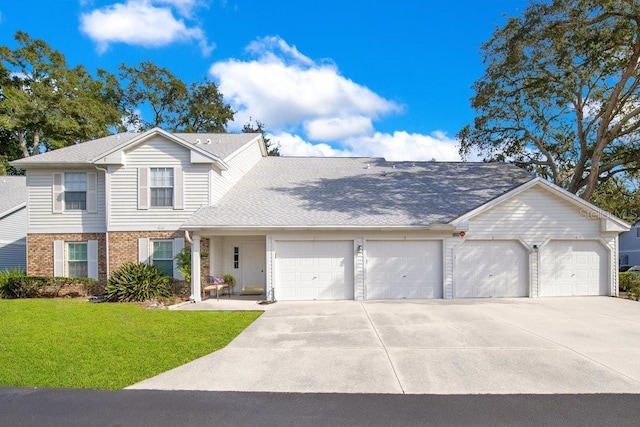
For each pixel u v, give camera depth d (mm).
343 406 5090
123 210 15711
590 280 15023
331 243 14531
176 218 15688
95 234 16297
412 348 7648
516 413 4875
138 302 13430
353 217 14586
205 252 15016
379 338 8422
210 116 40656
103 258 16234
